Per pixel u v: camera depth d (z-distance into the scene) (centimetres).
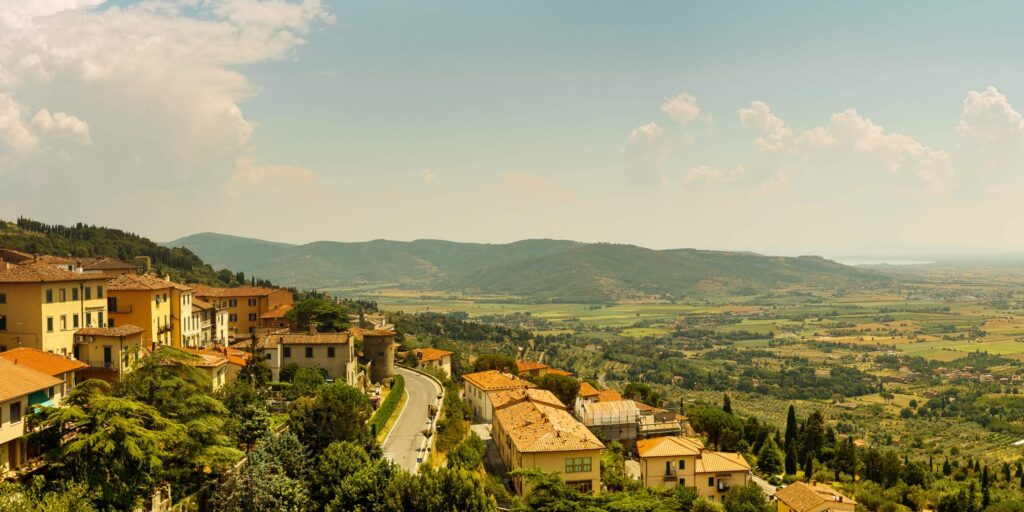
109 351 8769
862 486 13450
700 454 10456
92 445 5325
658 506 6862
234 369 10850
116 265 13938
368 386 13288
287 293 18725
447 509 6444
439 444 9550
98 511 5200
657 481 10175
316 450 7744
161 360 6944
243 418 7731
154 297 10631
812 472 14062
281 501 6556
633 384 17112
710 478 10331
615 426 11956
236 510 6331
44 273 8656
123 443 5366
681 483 10212
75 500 4872
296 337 12331
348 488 6638
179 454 6250
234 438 7350
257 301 17225
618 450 11281
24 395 5878
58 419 5478
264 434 7694
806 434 15550
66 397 6078
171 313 11431
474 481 6669
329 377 12175
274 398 10525
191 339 12462
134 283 10600
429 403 12262
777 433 16388
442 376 15700
